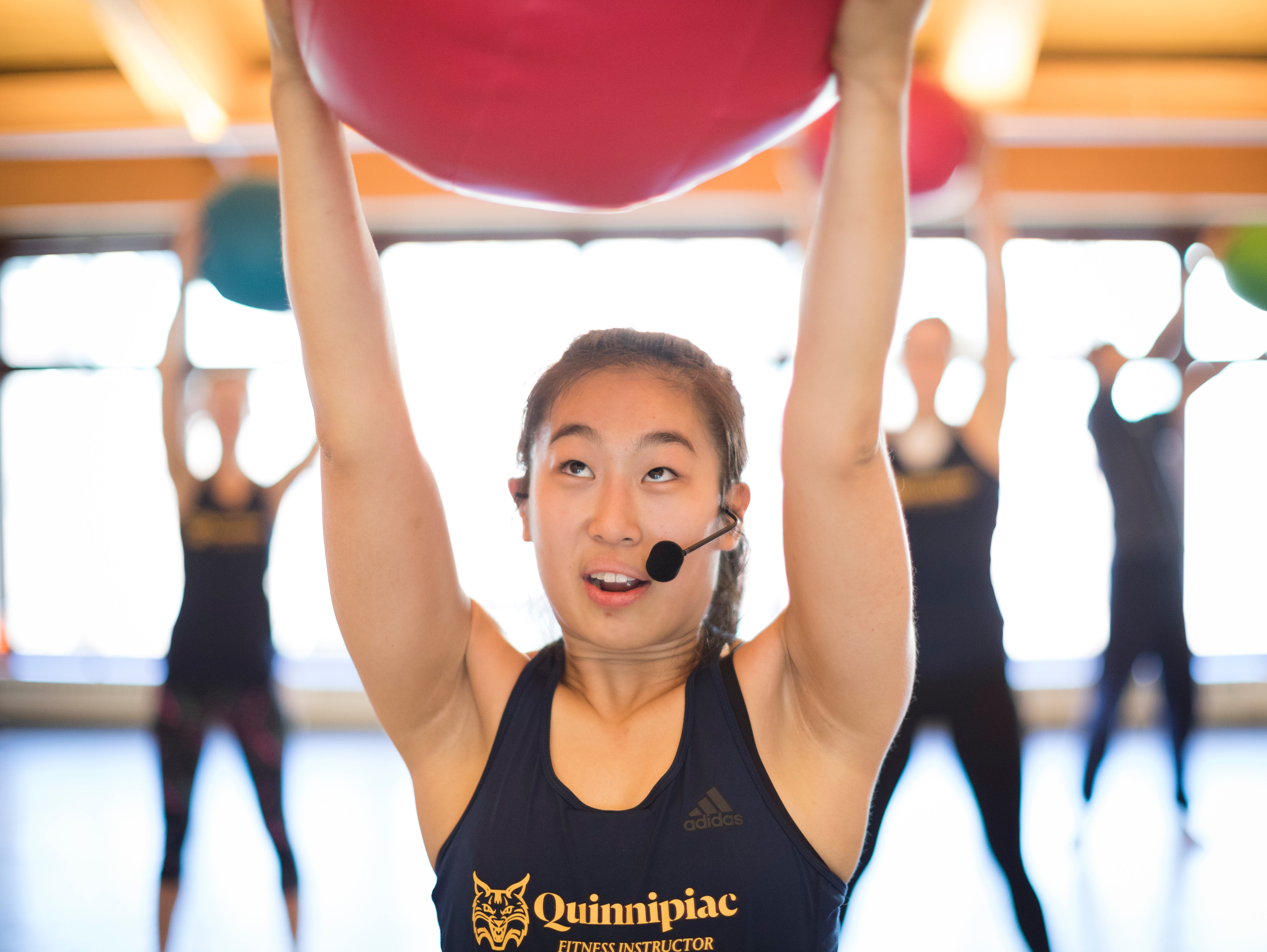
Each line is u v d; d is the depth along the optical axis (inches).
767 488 201.0
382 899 115.4
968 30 206.1
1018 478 240.4
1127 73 217.0
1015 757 81.2
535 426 31.6
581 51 22.5
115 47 207.6
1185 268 242.8
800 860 27.6
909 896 114.1
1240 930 104.4
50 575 255.8
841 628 27.2
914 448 87.9
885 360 25.9
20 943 104.7
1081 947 100.4
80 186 240.4
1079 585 237.0
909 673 28.5
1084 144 230.5
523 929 27.0
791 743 29.4
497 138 24.7
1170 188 230.7
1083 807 132.2
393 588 29.0
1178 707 134.4
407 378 248.1
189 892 117.6
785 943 27.0
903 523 27.9
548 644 33.5
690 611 29.4
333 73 24.5
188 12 203.9
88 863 131.3
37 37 219.9
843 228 24.9
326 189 27.0
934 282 246.1
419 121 24.7
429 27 22.6
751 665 30.0
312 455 110.9
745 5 22.1
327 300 27.4
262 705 107.1
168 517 257.0
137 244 260.2
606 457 28.6
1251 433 238.7
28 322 260.4
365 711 220.7
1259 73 215.8
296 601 243.1
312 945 102.5
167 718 105.9
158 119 223.5
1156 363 236.5
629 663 30.4
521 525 33.8
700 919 26.6
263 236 98.7
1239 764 173.3
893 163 24.5
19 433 258.5
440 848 29.7
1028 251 245.6
